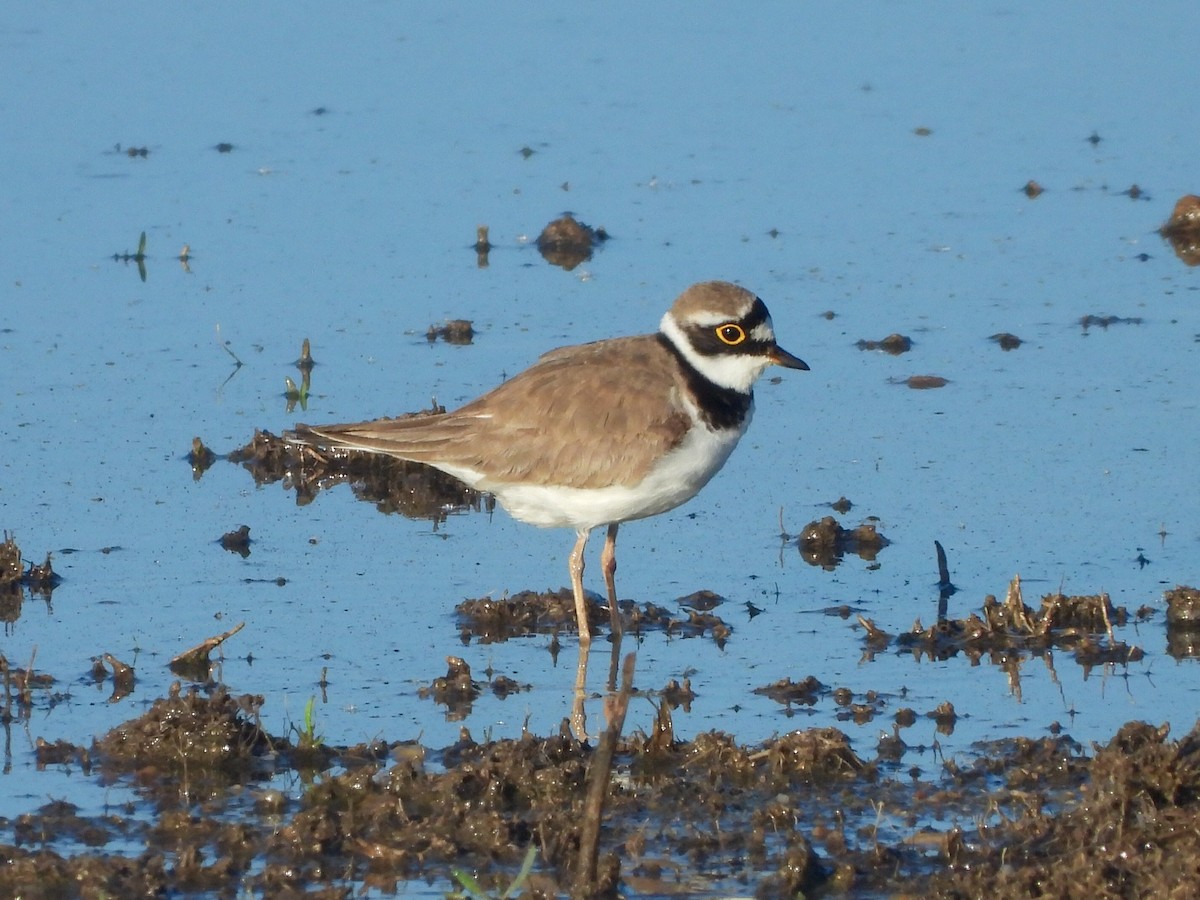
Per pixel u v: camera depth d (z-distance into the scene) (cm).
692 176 2302
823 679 1276
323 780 1098
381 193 2253
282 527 1550
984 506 1556
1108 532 1500
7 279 2000
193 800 1100
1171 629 1337
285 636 1341
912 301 1964
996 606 1348
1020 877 955
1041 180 2277
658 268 2041
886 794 1098
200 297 1977
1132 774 1031
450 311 1944
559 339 1864
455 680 1255
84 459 1642
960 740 1169
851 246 2100
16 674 1254
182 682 1262
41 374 1800
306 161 2341
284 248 2103
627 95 2550
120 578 1431
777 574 1462
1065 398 1744
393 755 1155
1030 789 1095
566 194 2247
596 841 970
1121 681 1257
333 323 1919
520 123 2464
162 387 1781
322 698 1244
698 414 1346
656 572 1475
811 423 1725
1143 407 1717
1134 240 2109
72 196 2219
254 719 1188
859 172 2312
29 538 1494
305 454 1664
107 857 1010
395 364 1819
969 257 2072
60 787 1116
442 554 1509
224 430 1706
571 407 1329
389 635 1352
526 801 1100
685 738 1179
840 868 994
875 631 1340
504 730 1201
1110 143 2375
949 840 1012
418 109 2505
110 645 1320
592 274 2031
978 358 1834
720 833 1048
